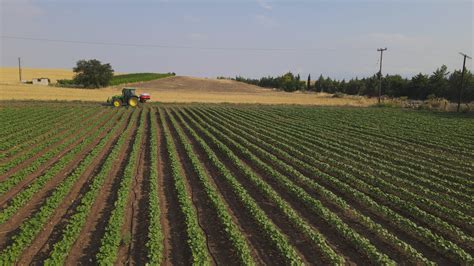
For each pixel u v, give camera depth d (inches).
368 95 3814.0
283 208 501.4
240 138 1019.9
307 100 2999.5
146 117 1540.4
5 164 697.0
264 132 1199.6
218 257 390.9
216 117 1628.9
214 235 442.3
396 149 974.4
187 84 5083.7
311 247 413.7
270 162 807.1
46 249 392.2
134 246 404.8
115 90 3275.1
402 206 524.1
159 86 4527.6
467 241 420.2
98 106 1935.3
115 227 419.8
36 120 1323.8
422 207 542.6
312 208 518.0
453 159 847.1
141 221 469.1
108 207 512.4
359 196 556.1
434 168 778.2
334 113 1908.2
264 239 432.1
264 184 598.5
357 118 1673.2
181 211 499.5
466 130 1293.1
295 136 1147.3
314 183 612.4
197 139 1000.9
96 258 361.1
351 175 663.1
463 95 2792.8
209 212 511.2
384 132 1243.8
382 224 481.7
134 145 853.2
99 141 987.3
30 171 665.0
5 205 506.9
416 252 380.2
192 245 387.5
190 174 692.7
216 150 915.4
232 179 621.3
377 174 705.6
